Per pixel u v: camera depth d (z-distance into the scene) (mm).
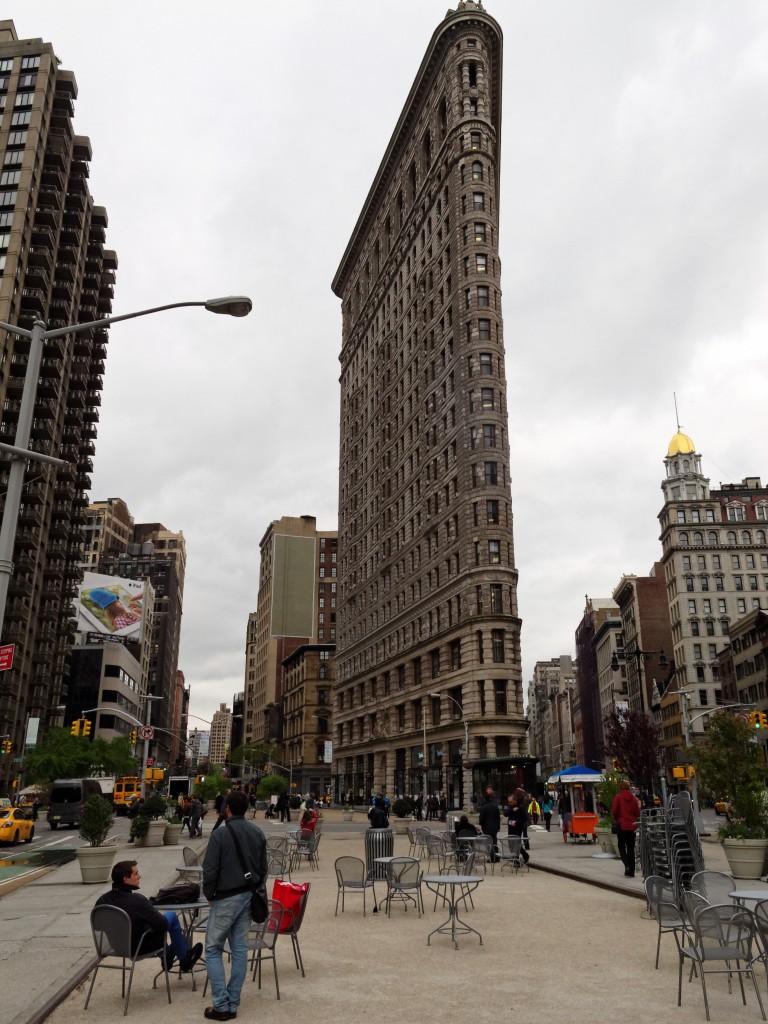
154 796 34125
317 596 155625
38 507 87062
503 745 60281
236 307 15539
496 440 67125
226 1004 7793
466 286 72000
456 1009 8094
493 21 80375
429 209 84000
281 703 154250
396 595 85500
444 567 71188
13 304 80250
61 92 94312
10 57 90500
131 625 128750
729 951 8344
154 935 8680
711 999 8508
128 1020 7840
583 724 186625
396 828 41688
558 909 14805
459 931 12414
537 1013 7941
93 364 111812
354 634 101188
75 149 99125
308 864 24938
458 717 64875
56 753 72750
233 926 8070
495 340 70250
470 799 58312
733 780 19734
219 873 7996
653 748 55844
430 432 78250
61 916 13703
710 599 118562
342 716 102125
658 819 15680
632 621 138750
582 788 50125
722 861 23188
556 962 10281
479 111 77812
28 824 37875
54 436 91000
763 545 120812
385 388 96188
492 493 65688
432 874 20031
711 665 114812
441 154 81062
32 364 14211
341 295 124562
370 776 88688
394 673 83062
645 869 15539
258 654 191250
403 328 90688
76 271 97250
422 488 79188
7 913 14102
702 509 123188
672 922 10148
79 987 9227
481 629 62562
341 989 8945
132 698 140375
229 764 181750
